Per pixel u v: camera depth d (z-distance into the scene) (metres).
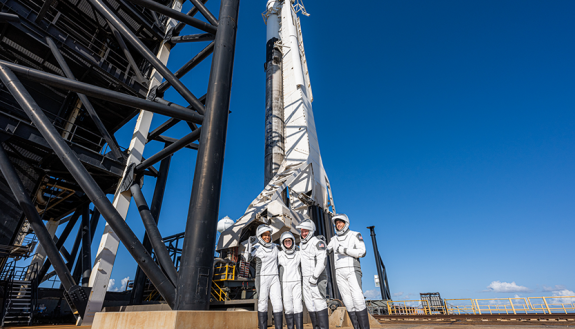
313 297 5.43
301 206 25.75
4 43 13.99
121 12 17.42
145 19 17.86
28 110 9.28
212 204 7.48
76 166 8.92
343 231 5.31
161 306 10.45
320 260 5.41
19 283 14.02
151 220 11.36
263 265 5.77
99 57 15.87
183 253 7.06
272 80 38.03
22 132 12.62
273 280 5.76
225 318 6.36
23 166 14.88
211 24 10.53
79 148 13.68
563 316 13.52
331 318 10.95
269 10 46.38
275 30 43.91
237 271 13.14
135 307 11.08
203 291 6.66
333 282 19.91
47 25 14.12
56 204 19.58
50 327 10.25
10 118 12.41
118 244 13.66
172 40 18.70
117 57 18.70
